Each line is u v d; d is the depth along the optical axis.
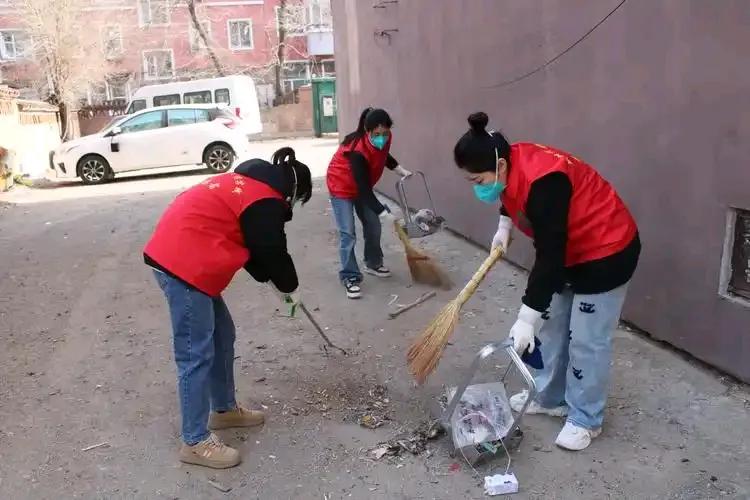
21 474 3.19
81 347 4.73
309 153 19.06
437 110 7.60
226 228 2.98
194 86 22.52
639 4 4.15
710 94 3.66
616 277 2.99
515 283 5.66
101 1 28.86
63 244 7.95
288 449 3.34
